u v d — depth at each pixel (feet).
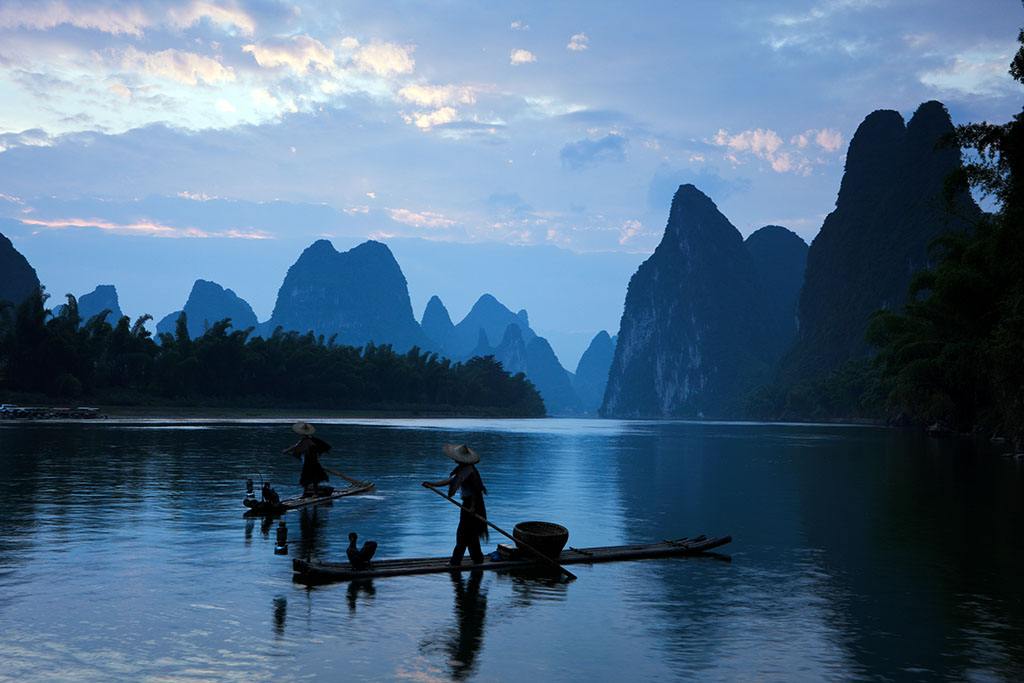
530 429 280.51
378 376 466.70
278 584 30.22
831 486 73.51
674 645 23.36
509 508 55.62
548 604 28.25
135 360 297.33
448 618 25.95
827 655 22.58
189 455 94.79
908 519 51.90
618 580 32.71
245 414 307.37
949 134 144.25
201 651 21.77
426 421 346.13
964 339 187.83
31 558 34.27
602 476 82.79
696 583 32.27
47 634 23.16
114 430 154.30
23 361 255.70
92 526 43.16
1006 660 22.24
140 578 30.76
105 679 19.43
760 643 23.71
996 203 146.92
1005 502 61.46
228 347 340.80
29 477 67.15
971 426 205.57
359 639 23.25
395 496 60.44
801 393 624.18
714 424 483.51
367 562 33.12
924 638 24.40
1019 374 140.05
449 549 39.04
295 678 19.72
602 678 20.27
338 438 154.10
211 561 34.37
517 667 20.99
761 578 33.40
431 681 19.74
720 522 50.16
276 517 48.34
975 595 30.40
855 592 30.81
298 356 384.06
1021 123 135.64
